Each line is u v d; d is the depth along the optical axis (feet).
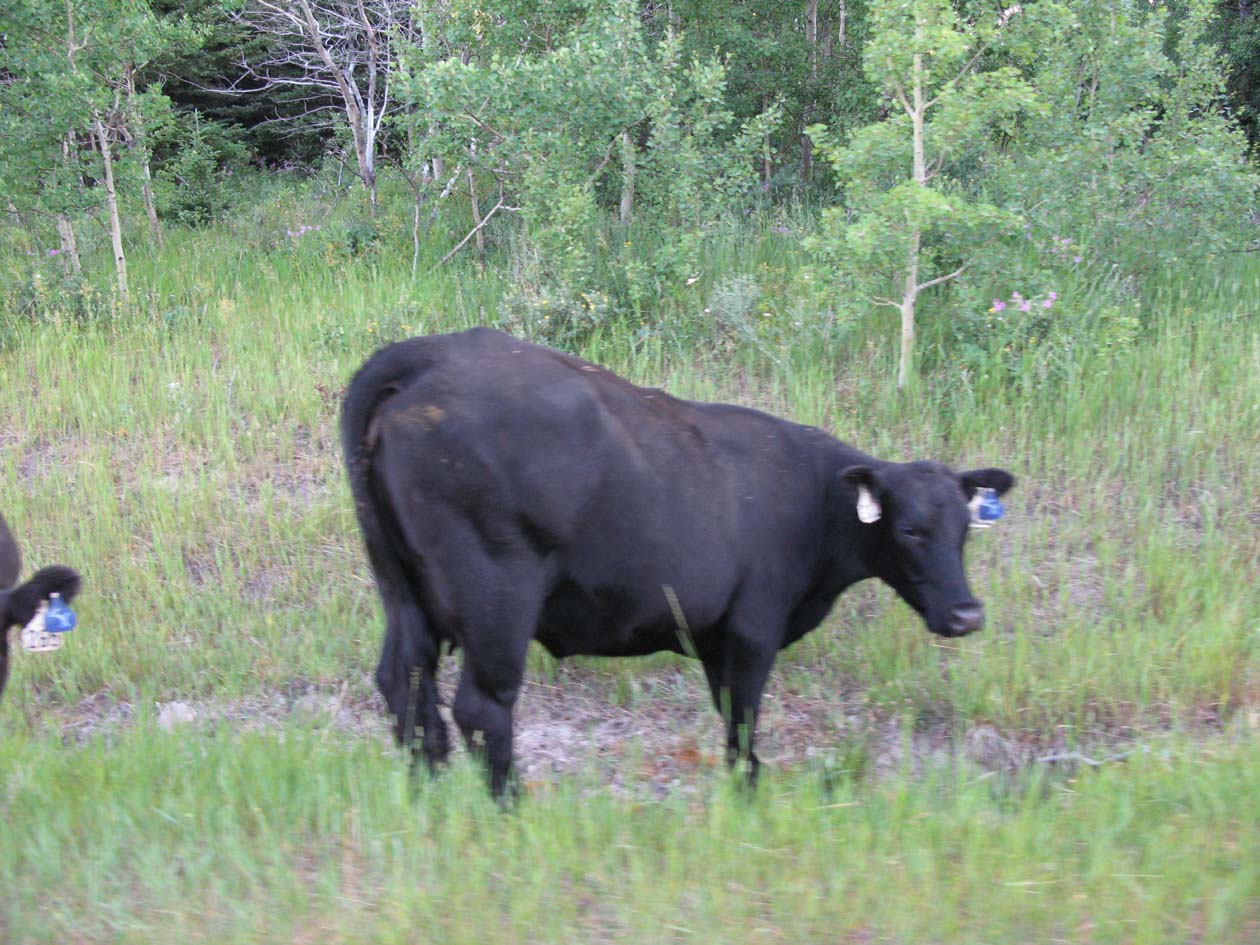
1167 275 36.01
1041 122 35.32
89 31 43.75
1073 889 13.39
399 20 58.85
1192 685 21.26
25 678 22.79
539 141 37.45
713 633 18.17
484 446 15.42
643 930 12.45
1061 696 21.24
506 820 15.42
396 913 12.67
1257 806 15.19
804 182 50.24
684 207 37.37
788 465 18.35
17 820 15.23
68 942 12.40
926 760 19.15
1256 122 53.01
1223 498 27.12
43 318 39.88
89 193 42.96
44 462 31.35
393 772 16.07
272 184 70.54
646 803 16.79
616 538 16.25
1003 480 18.31
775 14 50.70
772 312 35.47
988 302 31.53
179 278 44.80
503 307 35.40
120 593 25.52
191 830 14.74
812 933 12.54
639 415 16.93
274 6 53.01
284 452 31.09
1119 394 30.30
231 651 23.70
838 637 23.72
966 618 17.53
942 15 30.53
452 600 15.76
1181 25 39.60
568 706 22.47
